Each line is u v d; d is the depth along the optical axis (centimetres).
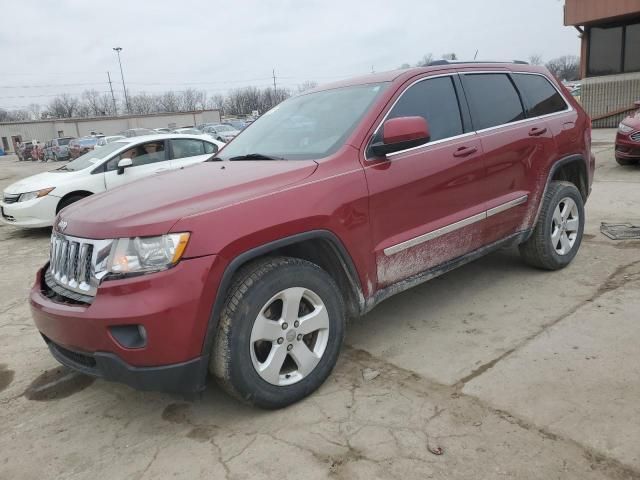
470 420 272
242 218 270
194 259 255
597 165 1083
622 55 1778
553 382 299
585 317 377
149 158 893
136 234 256
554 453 243
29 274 633
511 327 373
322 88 423
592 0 1719
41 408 324
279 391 289
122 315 248
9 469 268
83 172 848
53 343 305
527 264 483
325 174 309
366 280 324
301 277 289
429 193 353
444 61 404
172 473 254
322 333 307
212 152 947
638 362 312
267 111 456
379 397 300
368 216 320
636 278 443
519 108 437
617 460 235
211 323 262
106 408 318
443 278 483
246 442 271
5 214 848
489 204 398
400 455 251
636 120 986
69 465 268
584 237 582
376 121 342
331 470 245
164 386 260
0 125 6538
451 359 337
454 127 383
